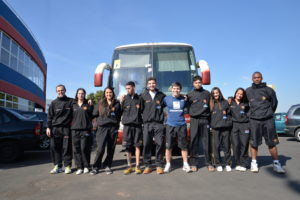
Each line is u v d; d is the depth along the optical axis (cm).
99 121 483
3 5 1661
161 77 655
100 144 475
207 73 575
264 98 482
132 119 483
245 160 495
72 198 338
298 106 1076
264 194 348
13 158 622
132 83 498
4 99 1662
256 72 495
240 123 498
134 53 689
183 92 639
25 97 2062
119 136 579
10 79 1745
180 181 418
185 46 695
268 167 521
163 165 521
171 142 493
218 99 498
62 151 509
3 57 1684
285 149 808
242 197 336
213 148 504
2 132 616
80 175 471
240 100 508
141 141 496
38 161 643
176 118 492
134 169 516
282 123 1295
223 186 387
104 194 354
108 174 475
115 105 490
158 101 491
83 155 488
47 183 416
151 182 413
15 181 432
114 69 676
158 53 682
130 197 340
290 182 407
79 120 484
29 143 642
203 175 457
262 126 487
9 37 1781
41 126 684
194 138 495
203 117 494
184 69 663
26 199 337
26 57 2177
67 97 510
